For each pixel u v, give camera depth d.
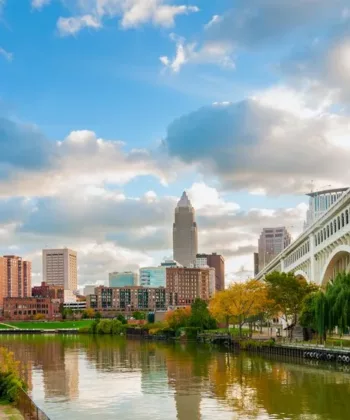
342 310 107.81
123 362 129.12
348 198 123.44
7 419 52.91
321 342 115.88
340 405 69.06
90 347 186.75
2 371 63.81
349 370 97.19
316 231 156.12
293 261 194.50
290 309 144.12
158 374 103.38
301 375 93.69
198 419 63.97
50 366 123.25
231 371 103.25
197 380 93.06
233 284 174.12
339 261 143.62
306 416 63.78
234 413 66.00
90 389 86.50
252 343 141.12
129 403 74.12
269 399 73.62
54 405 73.81
